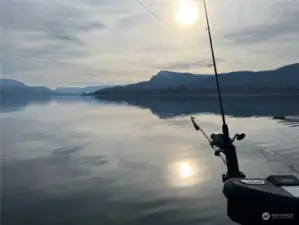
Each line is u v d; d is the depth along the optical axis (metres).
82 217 10.55
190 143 26.67
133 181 15.02
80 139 30.11
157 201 11.98
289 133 31.53
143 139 29.61
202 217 10.22
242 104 74.56
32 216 10.62
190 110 65.75
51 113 61.59
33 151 23.70
